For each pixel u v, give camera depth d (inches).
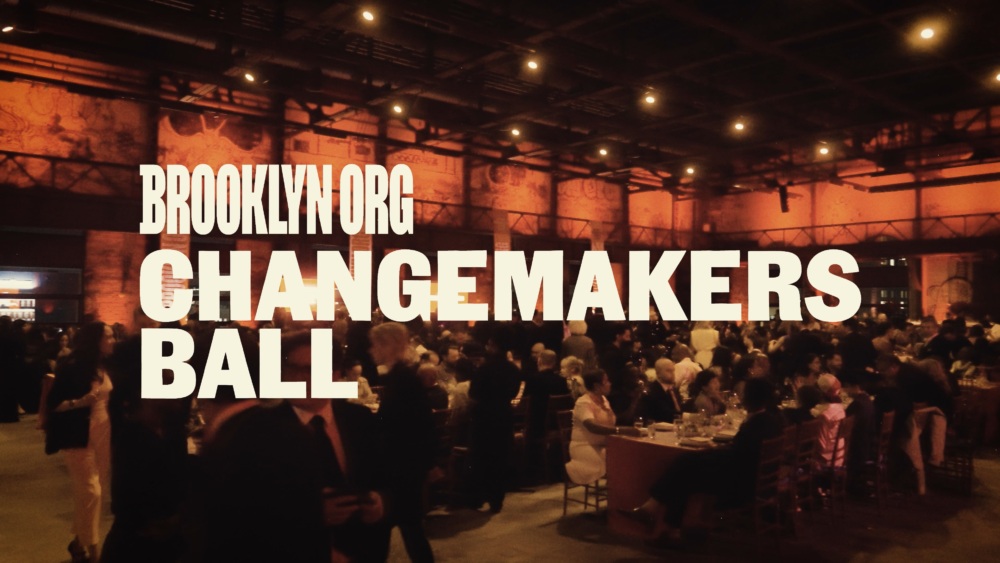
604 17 503.5
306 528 89.5
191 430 208.2
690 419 262.8
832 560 215.0
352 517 114.9
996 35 486.9
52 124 623.5
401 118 652.7
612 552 220.2
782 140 745.0
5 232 617.0
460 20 449.1
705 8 525.7
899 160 777.6
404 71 532.1
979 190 919.7
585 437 260.7
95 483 201.5
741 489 217.2
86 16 438.9
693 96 628.4
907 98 716.7
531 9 466.9
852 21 452.8
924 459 300.0
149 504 116.2
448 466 273.3
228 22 437.7
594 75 615.2
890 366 327.6
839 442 258.5
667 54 546.9
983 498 288.4
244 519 87.1
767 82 623.8
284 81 626.5
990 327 667.4
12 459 346.0
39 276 645.9
